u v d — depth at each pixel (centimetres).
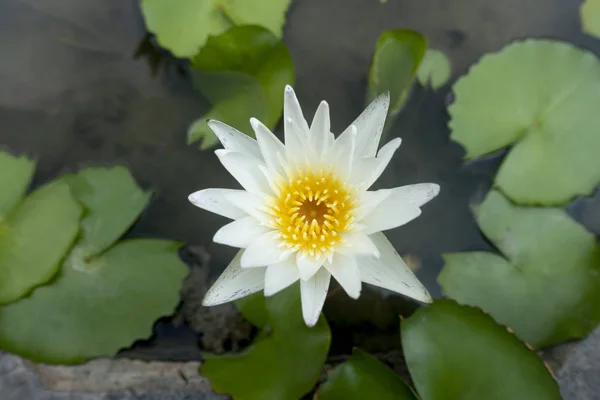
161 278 86
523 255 85
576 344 85
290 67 88
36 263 85
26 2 91
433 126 89
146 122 90
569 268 85
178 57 89
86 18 91
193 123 90
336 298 86
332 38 90
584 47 90
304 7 91
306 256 82
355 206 82
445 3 91
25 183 88
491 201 86
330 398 82
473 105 88
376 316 86
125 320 85
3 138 89
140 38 91
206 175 89
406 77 88
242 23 89
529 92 88
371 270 82
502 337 83
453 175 88
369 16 91
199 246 87
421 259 87
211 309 86
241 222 82
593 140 87
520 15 90
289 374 83
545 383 82
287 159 83
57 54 91
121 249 86
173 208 88
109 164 89
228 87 89
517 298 85
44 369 85
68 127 90
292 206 83
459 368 83
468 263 86
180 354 85
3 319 85
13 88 90
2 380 85
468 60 90
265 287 81
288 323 84
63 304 85
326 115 82
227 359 84
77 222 86
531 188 86
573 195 86
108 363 85
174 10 89
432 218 87
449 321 83
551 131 87
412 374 83
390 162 88
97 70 91
